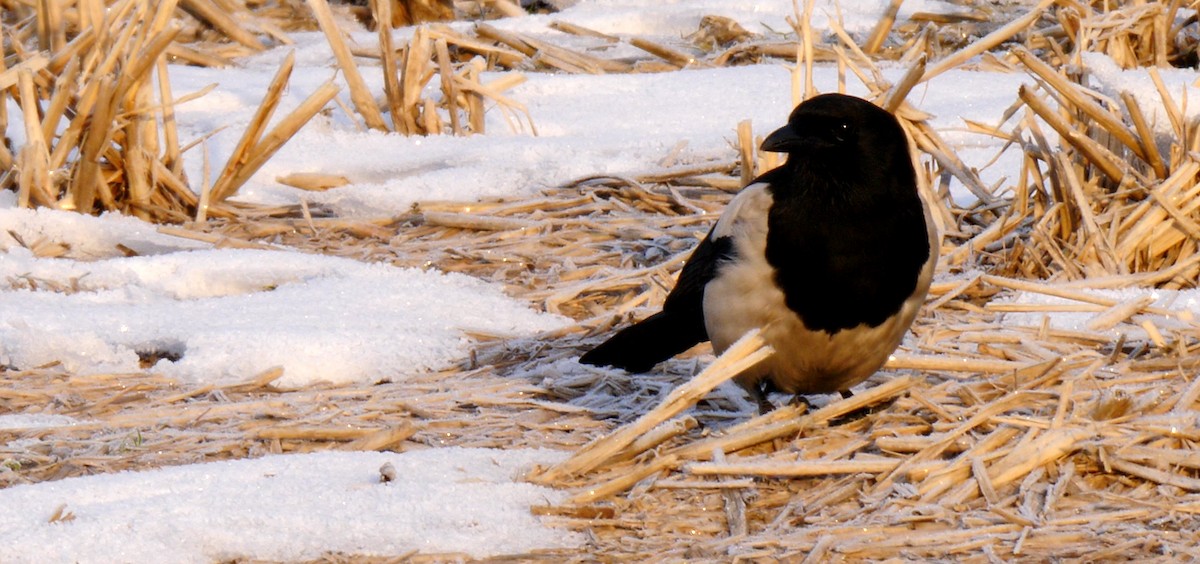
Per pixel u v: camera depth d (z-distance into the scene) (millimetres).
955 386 9195
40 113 14273
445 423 9070
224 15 19781
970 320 10883
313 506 7473
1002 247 12141
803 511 7680
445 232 13375
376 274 12094
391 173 14930
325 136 15875
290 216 14062
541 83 17688
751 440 8391
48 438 8875
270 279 12164
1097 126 12086
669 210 13680
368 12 21250
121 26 14695
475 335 10859
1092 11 13727
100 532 7129
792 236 8391
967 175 13000
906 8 20094
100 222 13227
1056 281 11375
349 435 8875
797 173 8438
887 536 7336
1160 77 11914
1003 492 7828
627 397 9680
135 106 13859
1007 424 8242
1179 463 7980
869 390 8742
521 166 14781
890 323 8586
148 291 11844
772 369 8898
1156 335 9594
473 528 7379
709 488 7871
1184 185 11414
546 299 11578
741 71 17922
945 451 8266
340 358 10164
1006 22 19484
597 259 12586
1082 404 8414
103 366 10289
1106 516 7527
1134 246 11438
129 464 8484
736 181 13828
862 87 16859
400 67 18141
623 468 8141
